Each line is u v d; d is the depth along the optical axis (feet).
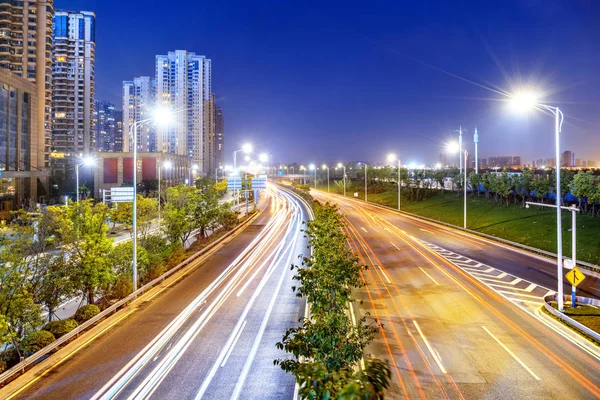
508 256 129.08
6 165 263.70
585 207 164.66
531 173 196.24
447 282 100.83
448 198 256.52
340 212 250.16
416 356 61.26
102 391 52.13
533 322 74.59
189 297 91.76
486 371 56.59
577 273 79.15
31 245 73.51
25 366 57.36
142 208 125.59
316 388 23.09
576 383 53.31
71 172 386.32
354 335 42.68
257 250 147.43
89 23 472.44
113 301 84.79
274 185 534.37
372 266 118.73
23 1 334.65
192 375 56.18
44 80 341.00
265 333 70.95
